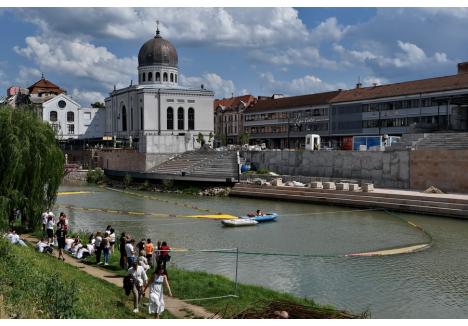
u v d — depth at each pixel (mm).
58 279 20812
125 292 22328
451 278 29078
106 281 25688
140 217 52906
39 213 39531
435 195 56500
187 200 69750
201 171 88500
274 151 86562
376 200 58750
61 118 153375
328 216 53000
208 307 21672
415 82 106062
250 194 72188
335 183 67562
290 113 134625
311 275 29484
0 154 37094
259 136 147125
